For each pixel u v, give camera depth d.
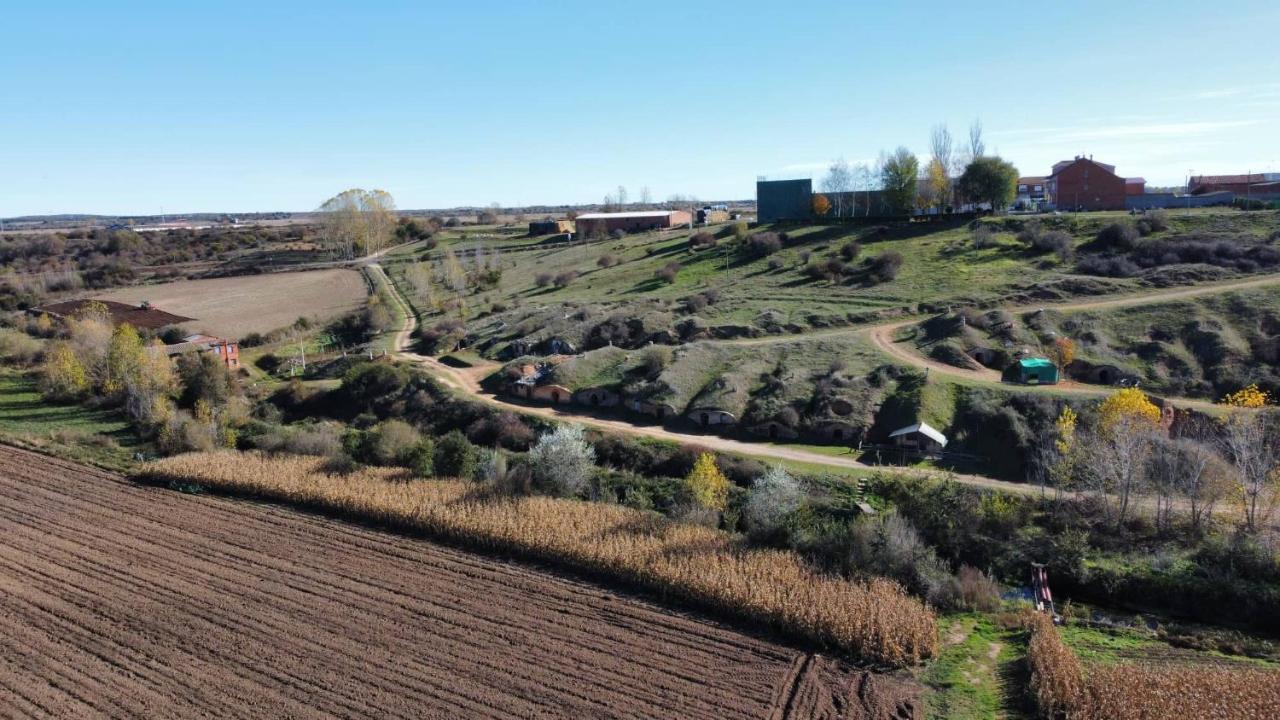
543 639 40.66
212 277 183.50
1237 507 53.28
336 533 53.72
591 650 39.81
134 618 42.38
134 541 52.28
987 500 54.12
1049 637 39.66
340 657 38.72
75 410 85.56
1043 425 64.56
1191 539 49.94
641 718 34.41
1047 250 111.94
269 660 38.47
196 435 71.38
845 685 37.41
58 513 57.06
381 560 49.69
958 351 80.19
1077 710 34.50
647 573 46.38
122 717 34.12
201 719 33.97
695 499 56.34
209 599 44.44
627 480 63.19
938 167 149.00
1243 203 124.25
